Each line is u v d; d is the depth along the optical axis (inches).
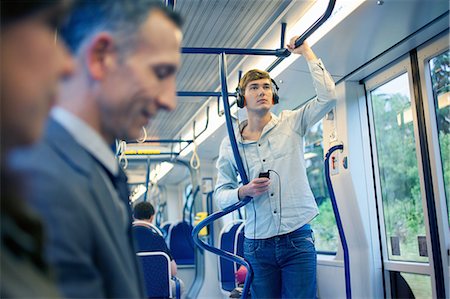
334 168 167.3
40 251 18.7
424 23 119.7
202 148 267.3
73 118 31.4
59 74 21.3
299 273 89.1
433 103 131.6
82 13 30.9
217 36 154.4
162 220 437.1
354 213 158.6
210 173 306.5
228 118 97.0
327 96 93.2
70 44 30.9
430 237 130.3
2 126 18.6
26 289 16.9
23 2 18.5
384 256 156.1
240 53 105.5
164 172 361.7
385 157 157.2
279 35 147.3
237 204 94.3
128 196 37.4
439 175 129.0
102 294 28.4
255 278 94.5
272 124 97.3
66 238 26.0
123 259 31.5
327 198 190.9
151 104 32.9
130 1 31.7
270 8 134.3
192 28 147.9
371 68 152.2
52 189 26.3
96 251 28.8
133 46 31.4
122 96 31.6
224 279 218.1
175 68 33.6
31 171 22.3
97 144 32.0
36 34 19.4
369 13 113.3
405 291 147.7
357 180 159.2
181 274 290.2
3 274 16.4
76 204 27.3
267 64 158.9
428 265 134.9
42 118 20.0
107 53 31.3
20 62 18.8
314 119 95.2
